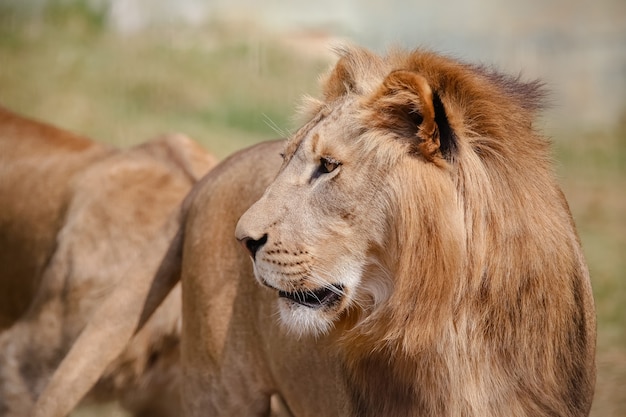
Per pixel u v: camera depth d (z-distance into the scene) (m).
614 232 19.39
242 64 30.75
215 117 26.83
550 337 7.38
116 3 34.47
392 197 7.21
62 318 12.07
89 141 13.30
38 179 12.80
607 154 24.67
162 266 10.23
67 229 12.23
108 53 31.28
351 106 7.48
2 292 12.98
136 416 12.01
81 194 12.34
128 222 12.09
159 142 12.91
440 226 7.11
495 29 34.28
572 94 29.39
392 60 7.77
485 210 7.21
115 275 11.97
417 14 36.03
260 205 7.57
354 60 7.78
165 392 11.80
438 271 7.14
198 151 12.75
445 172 7.19
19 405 12.20
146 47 31.83
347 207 7.34
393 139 7.27
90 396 11.73
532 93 7.92
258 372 9.16
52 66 29.92
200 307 9.48
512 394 7.38
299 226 7.43
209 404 9.49
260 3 36.19
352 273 7.41
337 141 7.39
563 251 7.42
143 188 12.27
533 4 35.62
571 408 7.70
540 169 7.54
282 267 7.44
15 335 12.34
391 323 7.37
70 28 33.03
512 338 7.33
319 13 36.16
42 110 27.09
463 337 7.30
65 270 12.09
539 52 32.34
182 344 9.91
